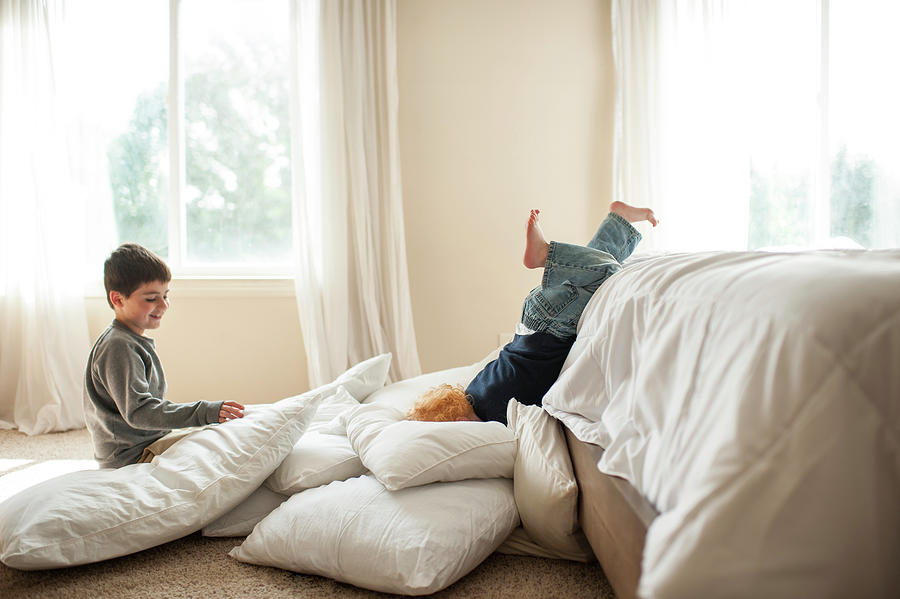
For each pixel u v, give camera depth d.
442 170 3.06
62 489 1.33
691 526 0.68
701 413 0.83
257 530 1.35
